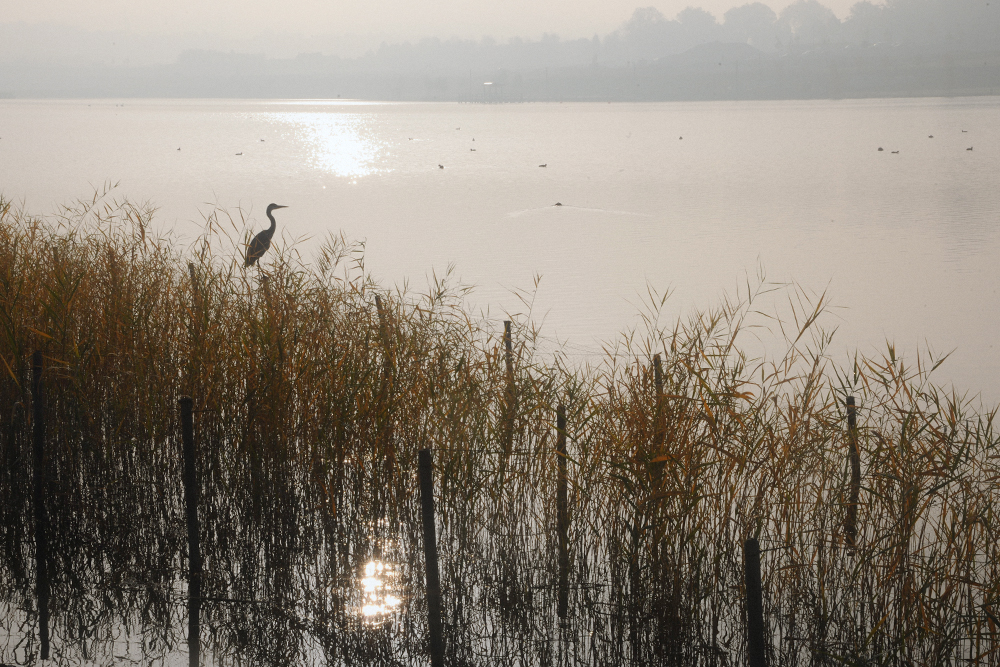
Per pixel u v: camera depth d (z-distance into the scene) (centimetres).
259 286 1485
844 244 4031
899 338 2423
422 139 15300
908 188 6328
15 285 1460
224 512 1321
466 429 1280
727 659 1053
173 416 1359
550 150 11781
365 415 1295
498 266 3519
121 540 1295
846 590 1074
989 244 3947
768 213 5172
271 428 1297
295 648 1080
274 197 6066
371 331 1420
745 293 3019
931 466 1085
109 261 1568
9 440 1359
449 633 1105
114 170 8050
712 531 1100
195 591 1185
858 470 1130
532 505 1278
